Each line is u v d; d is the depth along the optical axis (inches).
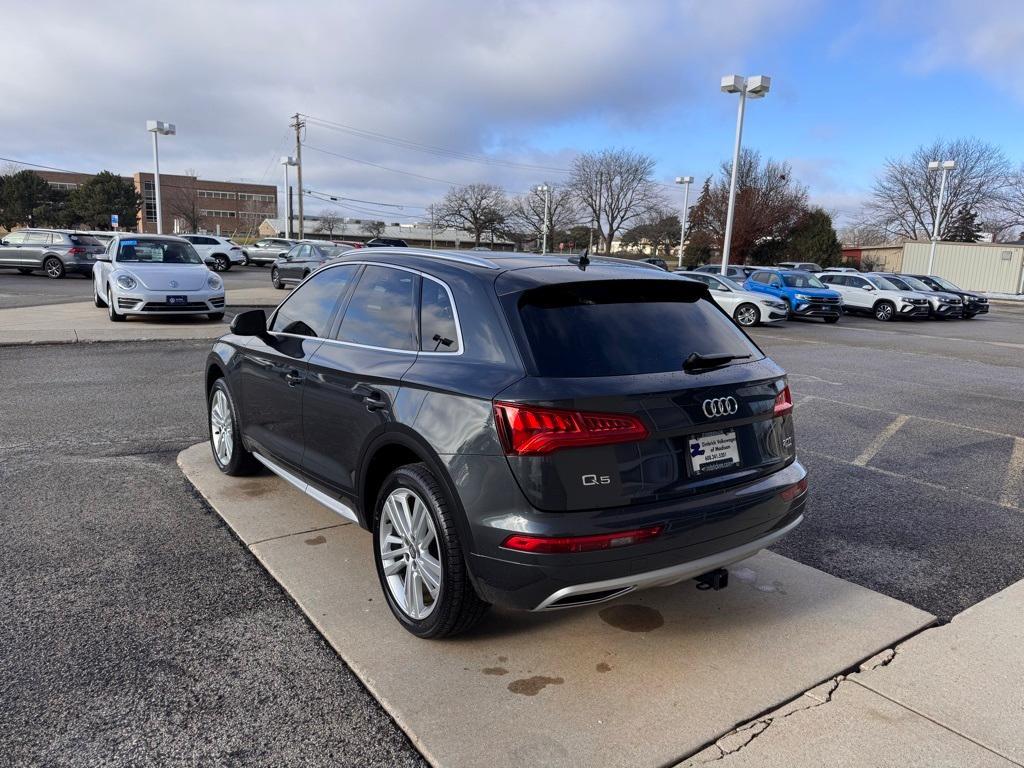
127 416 279.3
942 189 1471.5
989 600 141.7
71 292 832.9
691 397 113.3
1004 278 1668.3
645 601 139.9
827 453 254.7
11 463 217.3
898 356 557.6
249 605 135.3
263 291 901.8
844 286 1048.8
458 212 3056.1
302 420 156.2
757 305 786.2
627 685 111.8
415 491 120.0
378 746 97.8
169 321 582.6
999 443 272.7
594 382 107.3
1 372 366.0
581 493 104.0
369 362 134.8
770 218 2084.2
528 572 104.3
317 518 177.2
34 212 2965.1
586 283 121.6
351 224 4020.7
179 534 167.3
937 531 181.2
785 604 139.3
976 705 107.9
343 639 123.1
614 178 3159.5
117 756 94.3
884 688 112.1
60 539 162.1
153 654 117.8
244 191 4335.6
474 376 112.2
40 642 119.9
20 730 98.4
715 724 102.7
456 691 109.2
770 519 123.4
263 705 105.8
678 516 109.3
